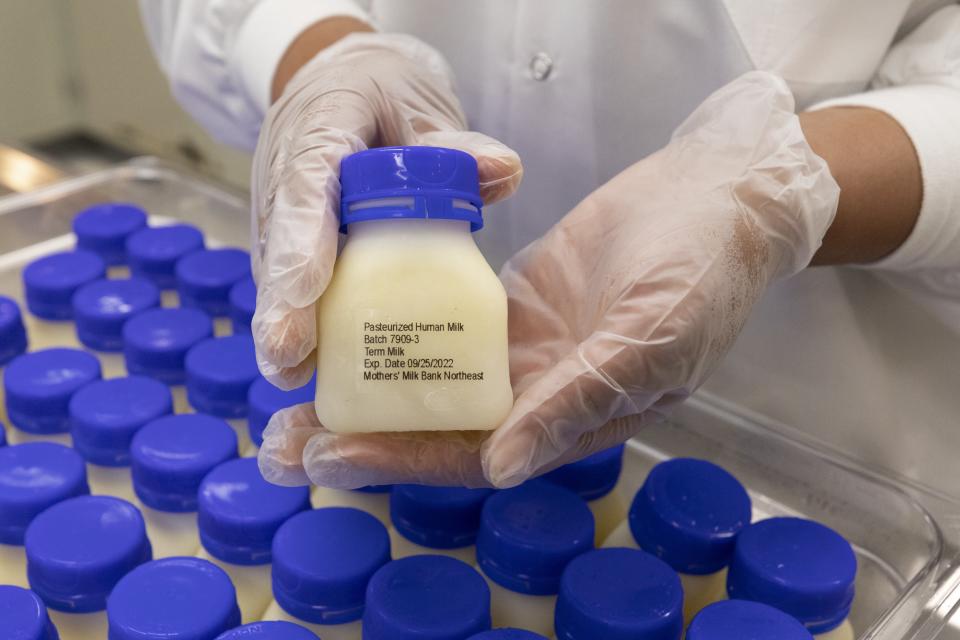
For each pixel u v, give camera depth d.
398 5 0.91
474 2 0.87
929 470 0.84
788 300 0.83
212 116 1.09
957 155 0.66
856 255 0.70
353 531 0.64
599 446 0.61
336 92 0.66
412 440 0.56
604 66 0.81
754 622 0.57
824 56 0.75
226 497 0.66
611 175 0.88
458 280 0.51
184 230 1.00
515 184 0.58
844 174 0.65
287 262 0.51
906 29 0.80
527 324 0.64
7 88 1.89
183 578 0.59
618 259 0.59
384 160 0.50
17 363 0.81
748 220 0.59
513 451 0.53
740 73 0.76
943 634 0.60
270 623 0.57
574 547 0.64
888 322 0.81
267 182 0.64
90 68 1.91
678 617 0.59
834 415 0.86
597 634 0.58
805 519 0.67
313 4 0.94
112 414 0.74
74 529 0.63
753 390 0.90
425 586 0.59
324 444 0.54
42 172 1.19
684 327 0.55
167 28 1.09
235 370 0.79
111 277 1.01
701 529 0.66
